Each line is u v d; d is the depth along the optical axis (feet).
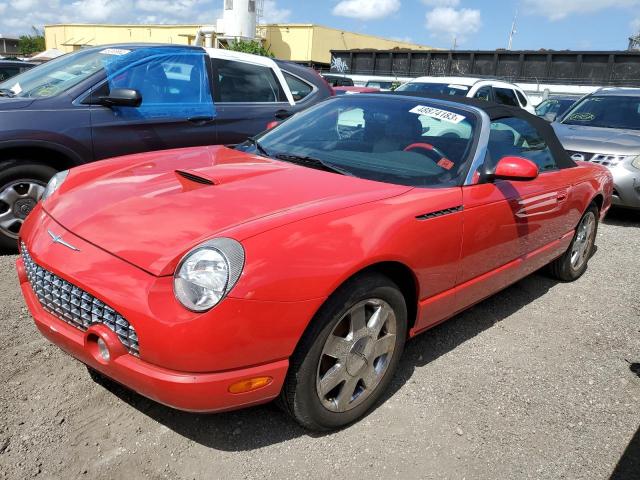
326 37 132.67
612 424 9.14
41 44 225.56
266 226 7.14
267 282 6.70
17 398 8.48
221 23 109.29
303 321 7.05
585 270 16.93
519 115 12.74
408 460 7.89
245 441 7.98
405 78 62.13
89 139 15.19
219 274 6.52
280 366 7.08
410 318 9.45
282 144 11.50
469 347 11.37
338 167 10.08
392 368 8.95
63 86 15.53
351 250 7.49
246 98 18.93
